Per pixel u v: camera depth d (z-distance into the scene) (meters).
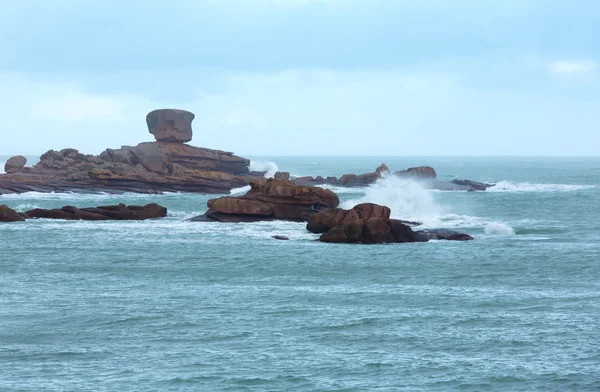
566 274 77.25
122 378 43.44
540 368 44.91
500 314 58.72
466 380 42.81
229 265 82.81
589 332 53.03
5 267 81.62
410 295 66.50
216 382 42.53
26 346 50.53
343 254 89.31
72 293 67.75
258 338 51.78
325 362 46.25
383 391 41.00
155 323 56.22
